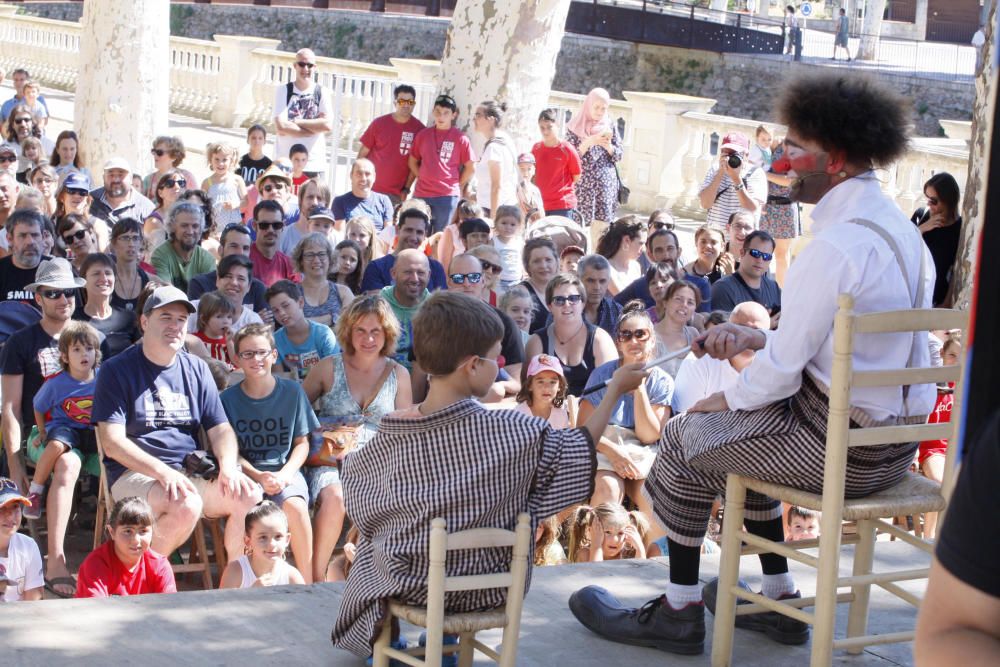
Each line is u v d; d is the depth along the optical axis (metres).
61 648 3.40
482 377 3.02
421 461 3.00
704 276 9.68
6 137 16.25
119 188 10.83
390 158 12.40
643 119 17.80
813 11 56.41
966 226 7.55
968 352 1.57
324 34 38.47
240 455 6.11
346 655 3.43
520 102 13.08
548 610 3.84
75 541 6.58
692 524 3.43
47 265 6.61
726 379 6.43
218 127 22.67
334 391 6.38
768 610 3.55
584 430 3.16
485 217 10.32
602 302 8.03
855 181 3.08
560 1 12.90
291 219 10.86
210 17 40.34
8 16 28.75
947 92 30.91
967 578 1.40
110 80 15.59
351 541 5.61
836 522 2.98
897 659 3.54
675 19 33.84
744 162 12.25
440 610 2.87
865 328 2.89
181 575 6.37
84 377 6.36
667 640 3.49
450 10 39.28
